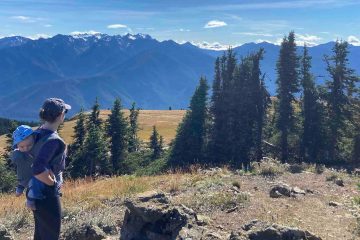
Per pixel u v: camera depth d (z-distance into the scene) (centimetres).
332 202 1229
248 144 4997
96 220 949
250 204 1102
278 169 1848
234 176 1697
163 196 946
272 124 5275
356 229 922
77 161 5125
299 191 1359
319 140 4719
